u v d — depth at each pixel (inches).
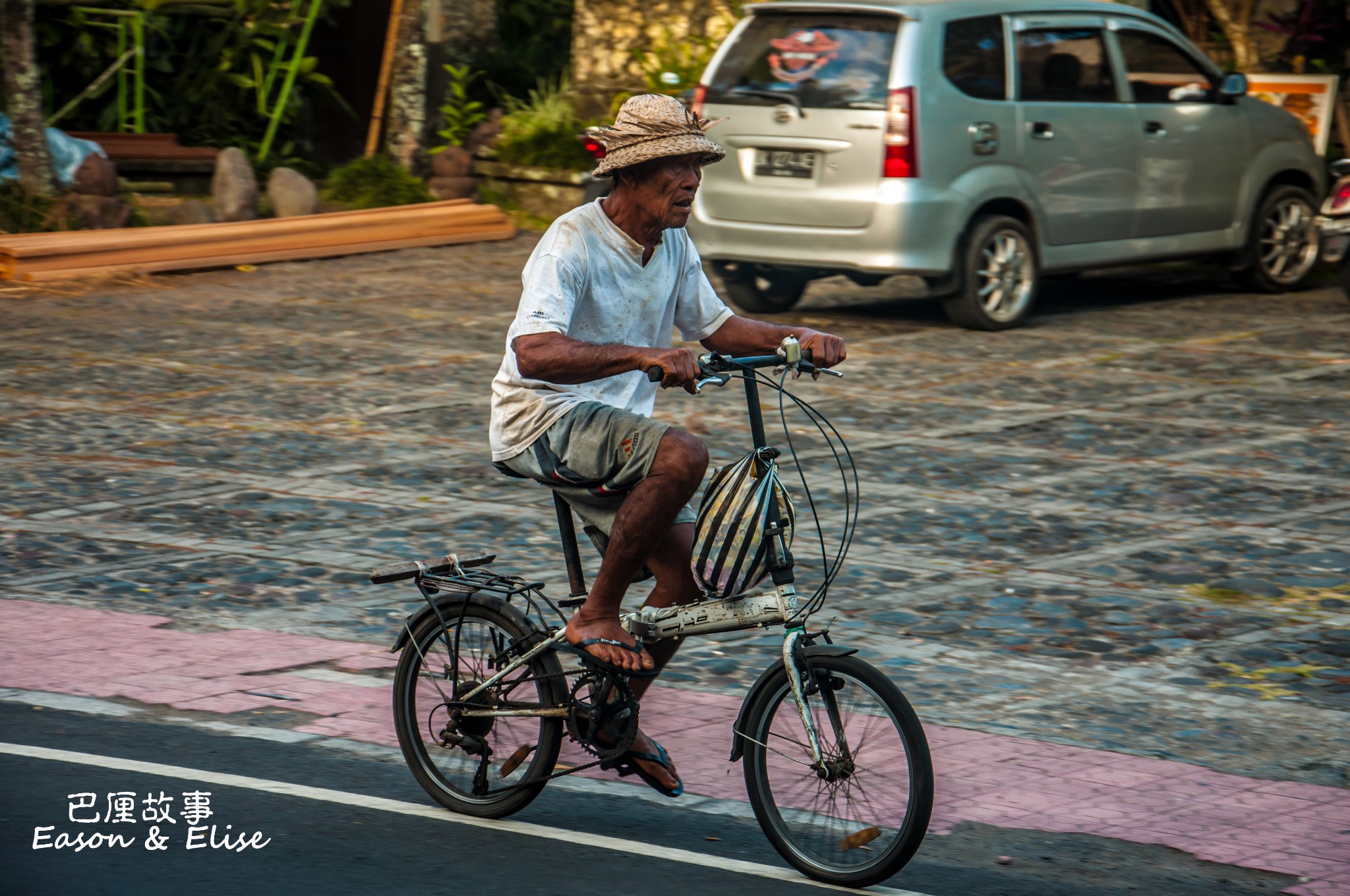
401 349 1244.5
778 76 1266.0
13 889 419.2
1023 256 1295.5
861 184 1227.9
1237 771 513.7
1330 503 831.7
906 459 919.0
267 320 1368.1
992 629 650.8
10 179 1758.1
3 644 623.5
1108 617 664.4
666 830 474.3
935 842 461.7
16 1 1700.3
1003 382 1118.4
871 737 431.8
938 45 1230.3
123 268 1558.8
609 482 455.8
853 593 694.5
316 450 942.4
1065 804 486.6
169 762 514.6
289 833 462.6
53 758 513.0
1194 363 1181.7
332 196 1939.0
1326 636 641.6
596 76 2039.9
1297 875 439.5
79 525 789.9
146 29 2174.0
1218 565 731.4
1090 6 1336.1
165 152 2070.6
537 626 480.1
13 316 1365.7
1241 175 1439.5
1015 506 827.4
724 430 983.6
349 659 616.7
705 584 446.3
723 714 563.5
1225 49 2044.8
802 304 1446.9
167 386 1109.1
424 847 456.4
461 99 2114.9
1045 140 1290.6
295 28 2353.6
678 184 452.4
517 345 445.4
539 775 474.9
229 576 716.0
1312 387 1101.7
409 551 755.4
